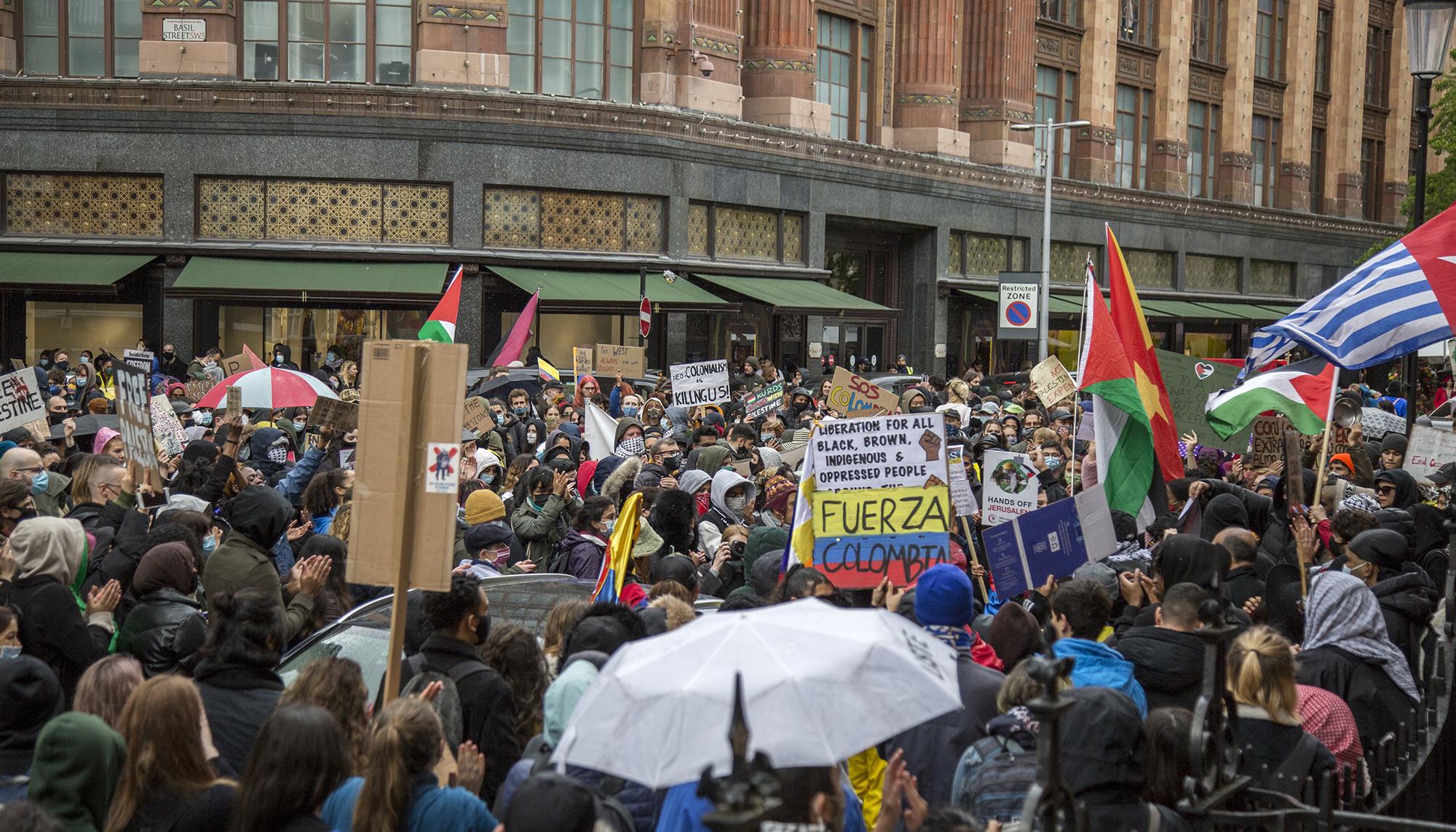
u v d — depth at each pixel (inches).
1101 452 419.2
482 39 1195.3
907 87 1611.7
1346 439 565.0
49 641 255.0
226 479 360.8
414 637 277.0
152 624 270.2
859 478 305.4
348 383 1005.2
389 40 1195.3
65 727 175.8
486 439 610.9
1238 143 2110.0
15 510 315.6
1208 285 2101.4
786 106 1419.8
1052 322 1835.6
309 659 278.8
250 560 285.9
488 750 230.1
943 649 180.4
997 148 1685.5
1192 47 2034.9
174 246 1176.2
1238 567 327.3
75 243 1176.8
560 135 1224.2
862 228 1588.3
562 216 1252.5
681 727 153.6
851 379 596.7
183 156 1175.0
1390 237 2362.2
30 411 473.4
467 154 1198.9
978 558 414.3
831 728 153.4
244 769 176.4
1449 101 1521.9
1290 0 2206.0
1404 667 267.0
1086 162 1845.5
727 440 645.9
